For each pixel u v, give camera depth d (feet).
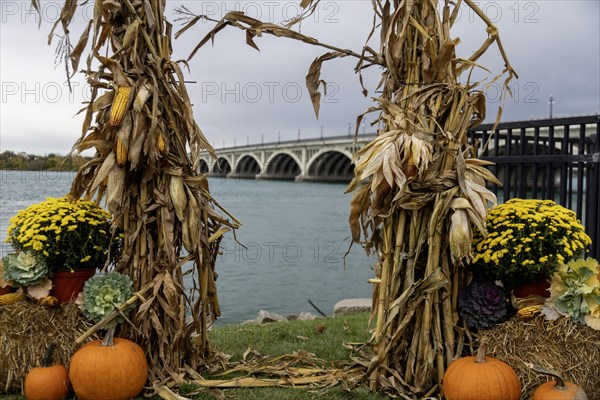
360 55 10.64
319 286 36.58
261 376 11.25
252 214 95.30
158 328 10.23
